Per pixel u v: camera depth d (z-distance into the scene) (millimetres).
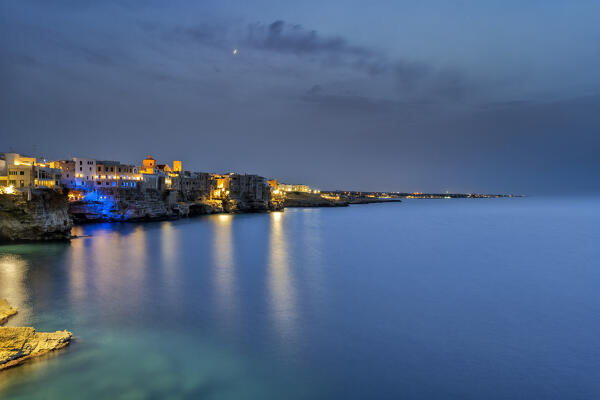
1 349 20391
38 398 17391
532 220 136500
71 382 18906
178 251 59062
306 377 20594
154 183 110312
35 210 59812
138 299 33250
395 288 39469
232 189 158000
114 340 24234
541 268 50688
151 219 104438
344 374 21094
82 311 29328
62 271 42344
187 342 24484
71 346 23016
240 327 27484
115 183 97688
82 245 60938
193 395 18359
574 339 26484
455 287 40250
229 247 64812
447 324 29141
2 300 30734
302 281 41781
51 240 61906
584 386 20406
